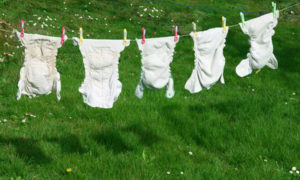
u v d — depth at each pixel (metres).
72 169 3.62
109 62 3.10
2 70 6.41
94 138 4.38
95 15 11.15
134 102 5.52
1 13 8.46
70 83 6.24
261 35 3.33
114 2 13.00
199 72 3.21
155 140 4.45
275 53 9.52
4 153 3.83
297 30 11.98
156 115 5.10
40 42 3.03
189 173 3.66
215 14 13.09
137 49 8.95
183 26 11.72
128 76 7.00
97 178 3.50
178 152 4.17
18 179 3.39
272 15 3.31
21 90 3.15
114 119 4.96
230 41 10.52
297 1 14.26
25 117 4.83
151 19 12.07
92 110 5.20
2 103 5.19
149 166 3.78
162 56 3.15
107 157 3.89
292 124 5.00
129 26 10.99
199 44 3.13
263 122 4.95
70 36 8.85
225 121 5.05
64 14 10.36
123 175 3.56
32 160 3.75
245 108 5.50
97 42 3.04
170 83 3.30
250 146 4.35
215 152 4.29
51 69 3.18
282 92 6.58
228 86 6.85
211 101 5.89
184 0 14.42
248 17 12.91
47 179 3.43
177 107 5.54
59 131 4.48
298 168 3.85
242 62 3.41
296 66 8.39
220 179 3.60
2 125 4.47
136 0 13.42
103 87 3.16
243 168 3.84
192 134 4.69
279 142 4.39
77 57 7.79
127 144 4.26
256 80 7.22
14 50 7.21
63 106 5.31
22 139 4.13
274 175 3.65
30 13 9.33
